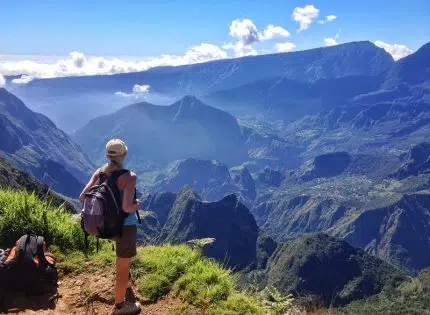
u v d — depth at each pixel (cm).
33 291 392
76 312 383
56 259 459
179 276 437
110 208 336
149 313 387
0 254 403
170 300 407
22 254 391
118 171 349
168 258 461
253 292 451
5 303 377
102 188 340
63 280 429
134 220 362
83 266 454
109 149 351
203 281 421
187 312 385
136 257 457
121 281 369
